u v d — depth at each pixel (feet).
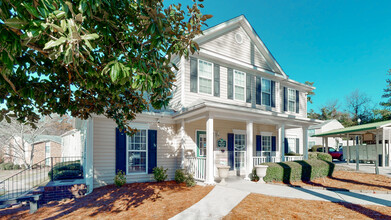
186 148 34.88
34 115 15.62
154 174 31.58
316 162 35.17
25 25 6.93
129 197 23.27
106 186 28.50
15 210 23.90
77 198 25.29
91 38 7.72
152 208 19.25
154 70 11.18
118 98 16.53
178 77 35.81
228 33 40.65
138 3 10.96
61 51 7.33
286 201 20.08
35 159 79.56
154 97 15.19
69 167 36.35
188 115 31.45
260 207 18.35
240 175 37.29
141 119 32.37
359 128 50.52
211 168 27.99
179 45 13.34
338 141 104.01
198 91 35.99
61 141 81.30
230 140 40.50
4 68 8.18
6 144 64.18
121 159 30.27
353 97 153.28
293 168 30.86
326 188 25.35
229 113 30.32
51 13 7.23
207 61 37.68
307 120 40.42
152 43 10.88
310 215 16.42
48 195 25.22
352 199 20.68
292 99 52.54
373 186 27.17
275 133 48.85
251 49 44.21
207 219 15.79
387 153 54.80
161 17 10.77
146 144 32.50
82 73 12.46
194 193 24.03
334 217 15.96
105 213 18.71
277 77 47.93
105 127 29.63
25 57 10.89
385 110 105.70
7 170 71.36
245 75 42.57
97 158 28.66
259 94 44.27
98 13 10.16
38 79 14.05
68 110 16.96
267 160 45.11
